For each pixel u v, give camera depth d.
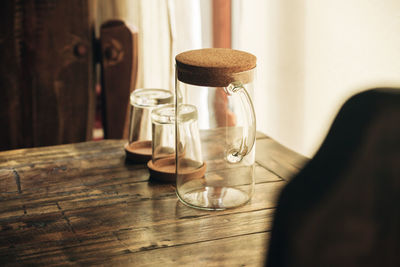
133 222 0.94
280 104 1.78
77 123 1.65
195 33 1.77
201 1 1.86
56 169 1.10
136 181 1.06
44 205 0.99
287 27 1.68
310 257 0.46
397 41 1.40
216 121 0.98
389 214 0.45
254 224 0.94
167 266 0.85
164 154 1.08
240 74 0.94
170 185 1.05
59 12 1.55
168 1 1.66
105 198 1.01
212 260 0.86
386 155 0.46
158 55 1.74
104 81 1.62
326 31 1.58
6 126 1.61
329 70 1.59
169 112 1.07
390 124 0.46
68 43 1.58
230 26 1.94
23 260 0.86
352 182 0.46
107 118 1.65
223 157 1.00
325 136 0.49
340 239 0.45
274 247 0.47
